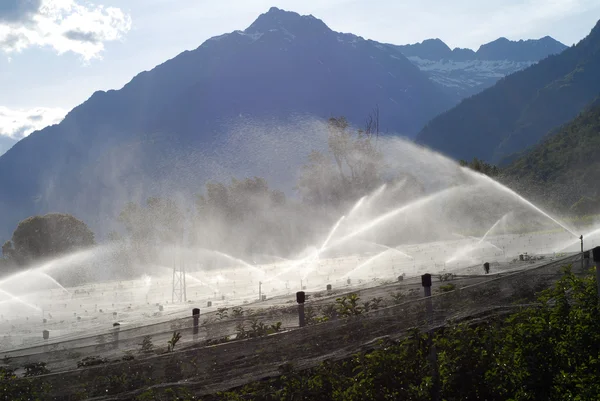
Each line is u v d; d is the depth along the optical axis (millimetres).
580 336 9945
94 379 11641
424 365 10977
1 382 11430
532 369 9898
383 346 11438
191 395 11281
